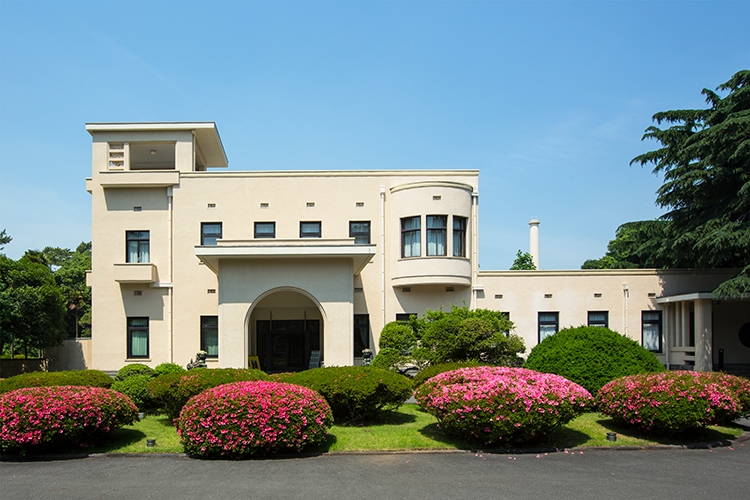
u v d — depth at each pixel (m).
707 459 9.54
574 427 11.48
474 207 22.98
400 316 22.52
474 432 9.84
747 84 22.55
